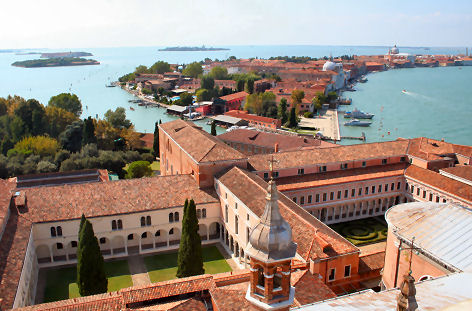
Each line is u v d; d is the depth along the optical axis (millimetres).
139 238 90250
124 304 56594
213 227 99312
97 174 120812
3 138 166375
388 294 40719
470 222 55750
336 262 69125
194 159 97375
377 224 108188
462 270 48969
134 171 130625
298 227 74812
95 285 66312
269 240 29297
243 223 82438
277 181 104688
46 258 86875
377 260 76250
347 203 108938
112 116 189750
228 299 55281
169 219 91938
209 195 95312
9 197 83812
